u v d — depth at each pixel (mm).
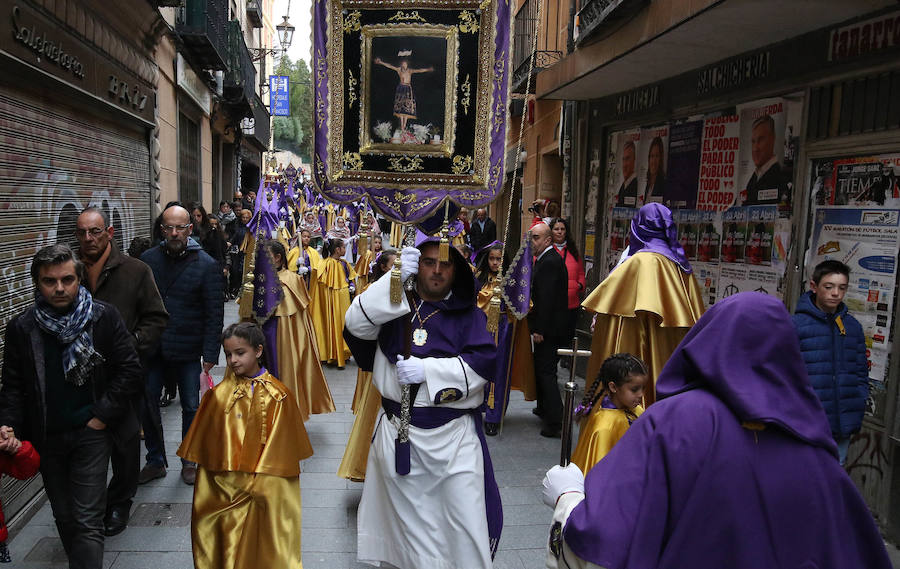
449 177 3391
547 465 5469
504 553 4020
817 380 3949
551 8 11094
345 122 3412
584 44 6977
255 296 5309
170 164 11633
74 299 3168
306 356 6078
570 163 9875
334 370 8914
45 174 5230
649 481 1687
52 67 5246
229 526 3258
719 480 1625
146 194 8781
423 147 3385
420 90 3375
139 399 4027
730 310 1768
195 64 13609
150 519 4281
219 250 12820
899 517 4281
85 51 6090
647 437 1752
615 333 4781
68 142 5793
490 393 6125
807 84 5137
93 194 6512
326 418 6672
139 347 3965
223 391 3367
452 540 3055
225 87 17328
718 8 4555
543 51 10062
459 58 3352
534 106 13164
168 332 4746
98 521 3254
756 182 5816
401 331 3195
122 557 3797
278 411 3338
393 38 3365
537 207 10297
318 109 3398
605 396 3797
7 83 4539
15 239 4637
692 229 6742
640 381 3662
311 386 6078
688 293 4730
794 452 1662
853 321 4043
